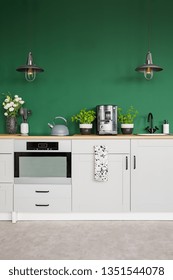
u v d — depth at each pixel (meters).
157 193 3.45
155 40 3.94
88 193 3.45
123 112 3.96
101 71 3.96
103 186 3.44
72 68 3.98
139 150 3.44
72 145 3.43
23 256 2.54
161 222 3.43
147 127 3.92
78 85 3.98
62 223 3.40
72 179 3.44
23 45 3.97
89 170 3.44
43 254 2.58
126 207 3.45
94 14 3.95
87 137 3.42
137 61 3.95
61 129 3.60
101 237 2.97
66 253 2.60
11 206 3.46
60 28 3.96
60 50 3.97
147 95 3.96
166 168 3.44
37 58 3.97
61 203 3.46
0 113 4.00
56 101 3.98
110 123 3.67
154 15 3.94
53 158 3.45
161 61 3.95
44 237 2.97
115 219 3.51
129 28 3.95
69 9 3.96
